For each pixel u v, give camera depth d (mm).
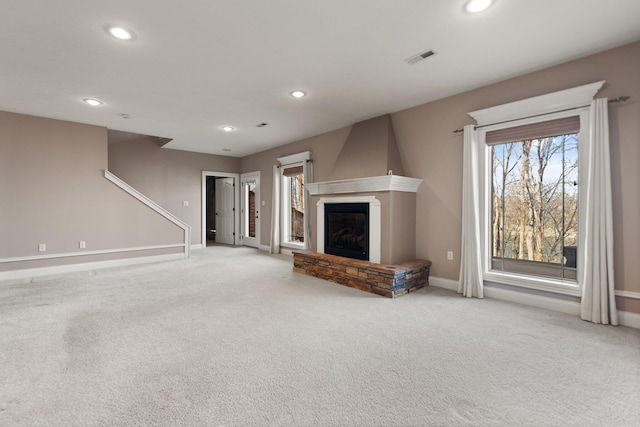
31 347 2201
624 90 2578
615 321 2594
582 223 2836
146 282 4109
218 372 1892
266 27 2291
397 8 2070
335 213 4562
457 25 2273
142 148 6703
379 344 2275
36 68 2939
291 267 5129
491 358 2066
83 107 4102
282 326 2611
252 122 4789
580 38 2461
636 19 2195
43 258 4543
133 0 1965
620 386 1746
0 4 1982
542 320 2738
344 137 5141
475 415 1511
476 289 3414
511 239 3414
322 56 2740
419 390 1715
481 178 3469
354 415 1510
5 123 4262
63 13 2094
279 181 6613
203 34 2379
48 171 4582
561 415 1511
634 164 2547
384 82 3305
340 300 3330
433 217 3918
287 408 1560
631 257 2578
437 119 3828
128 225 5348
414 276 3686
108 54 2684
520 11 2105
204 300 3326
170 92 3572
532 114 3092
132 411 1528
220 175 7812
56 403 1587
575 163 2961
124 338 2361
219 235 8523
